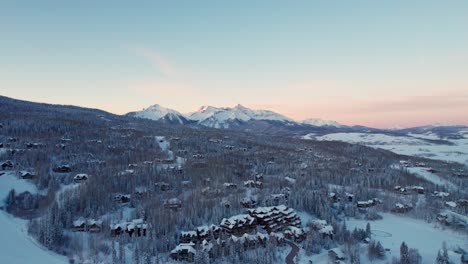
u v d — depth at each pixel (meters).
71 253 126.00
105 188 182.75
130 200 181.88
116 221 156.75
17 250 122.56
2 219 153.00
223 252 131.75
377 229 175.62
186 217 159.75
